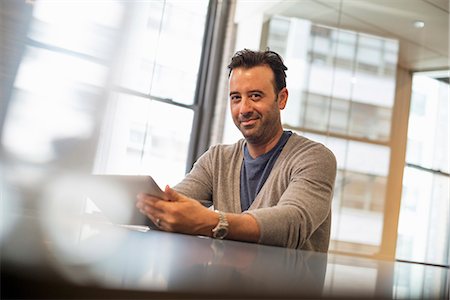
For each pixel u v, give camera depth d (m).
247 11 3.52
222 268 0.25
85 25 2.86
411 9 3.47
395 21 3.64
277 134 1.31
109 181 1.01
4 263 0.15
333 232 3.68
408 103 4.03
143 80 3.17
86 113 2.77
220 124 3.43
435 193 3.88
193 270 0.21
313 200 1.07
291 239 0.99
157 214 0.93
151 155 3.20
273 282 0.21
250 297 0.16
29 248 0.22
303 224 1.01
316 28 3.58
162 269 0.20
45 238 0.29
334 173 1.17
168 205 0.92
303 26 3.53
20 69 2.64
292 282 0.22
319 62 3.61
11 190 1.76
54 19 2.77
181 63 3.45
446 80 3.80
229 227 0.92
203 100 3.57
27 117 2.58
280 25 3.45
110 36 2.96
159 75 3.29
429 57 3.83
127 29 3.04
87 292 0.13
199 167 1.41
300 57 3.53
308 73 3.58
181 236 0.70
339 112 3.71
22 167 2.23
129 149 3.05
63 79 2.74
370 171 3.86
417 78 3.99
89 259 0.20
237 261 0.32
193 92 3.54
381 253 3.79
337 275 0.31
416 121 4.00
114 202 1.03
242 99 1.28
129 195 0.98
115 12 2.97
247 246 0.64
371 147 3.87
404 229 3.88
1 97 2.58
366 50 3.78
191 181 1.37
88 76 2.83
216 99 3.56
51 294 0.12
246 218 0.95
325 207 1.09
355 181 3.80
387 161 3.92
